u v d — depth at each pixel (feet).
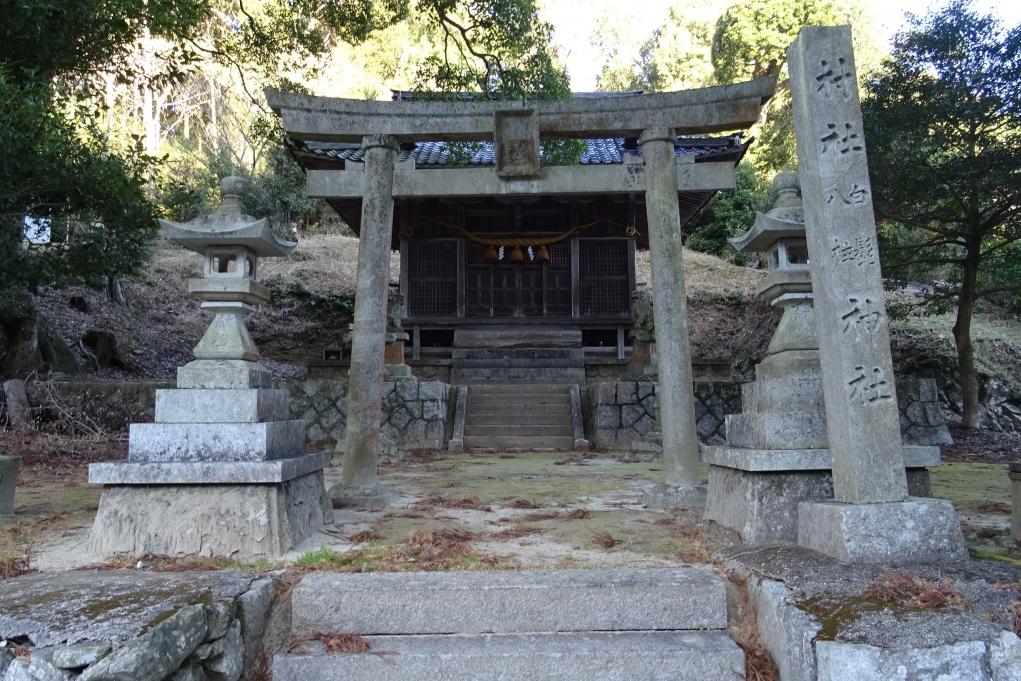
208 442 13.23
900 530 11.18
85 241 30.04
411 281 58.70
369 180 21.11
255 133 42.83
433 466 30.81
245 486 13.06
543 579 11.10
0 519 16.63
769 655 10.23
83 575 11.05
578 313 58.13
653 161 21.04
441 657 9.74
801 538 12.58
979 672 8.67
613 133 21.61
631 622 10.73
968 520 16.60
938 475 25.91
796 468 13.37
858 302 11.85
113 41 27.71
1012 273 43.24
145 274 68.59
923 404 36.24
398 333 41.75
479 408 44.19
